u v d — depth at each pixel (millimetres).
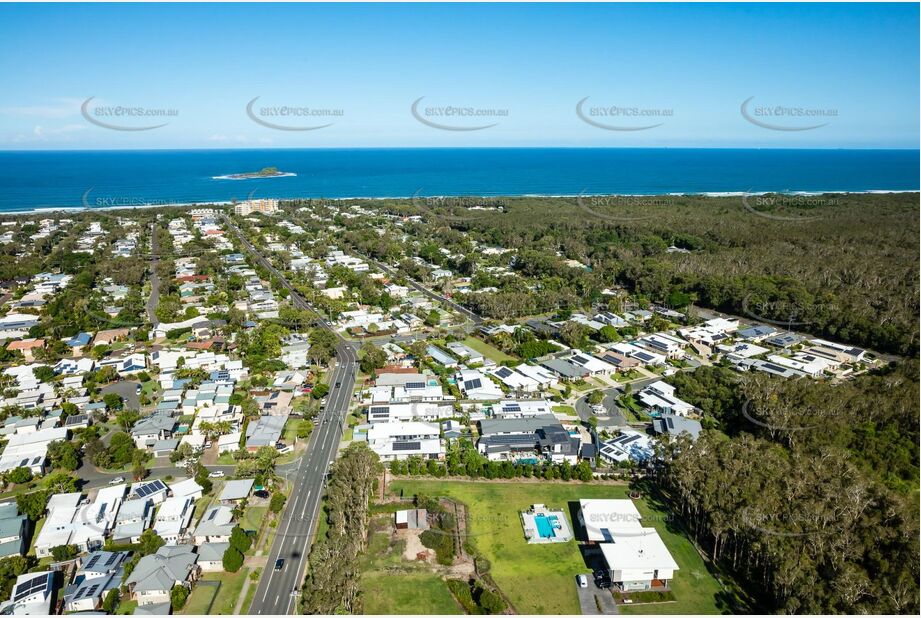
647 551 92500
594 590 89500
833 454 112375
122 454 119938
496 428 131875
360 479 105062
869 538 88500
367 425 135875
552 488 115812
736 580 92000
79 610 83500
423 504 108188
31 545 97812
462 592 88062
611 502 105688
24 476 113438
